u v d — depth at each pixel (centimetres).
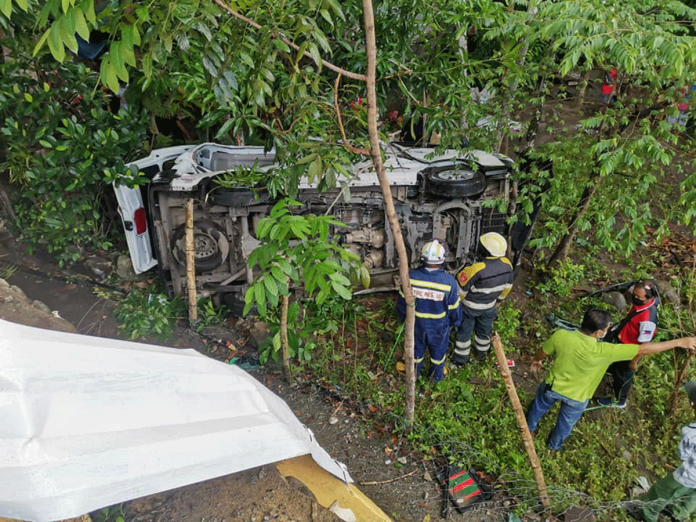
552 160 436
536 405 371
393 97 430
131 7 169
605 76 437
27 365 161
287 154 292
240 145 577
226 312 488
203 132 667
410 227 485
